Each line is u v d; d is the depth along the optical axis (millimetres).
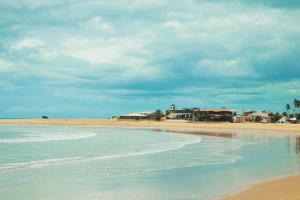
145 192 18188
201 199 16312
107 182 20906
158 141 56344
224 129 121000
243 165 28062
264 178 21531
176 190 18531
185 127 147500
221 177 22344
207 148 43500
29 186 19688
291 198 15492
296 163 29156
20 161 30094
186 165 28078
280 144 50406
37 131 98875
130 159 31844
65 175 23281
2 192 18188
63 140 55969
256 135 78375
